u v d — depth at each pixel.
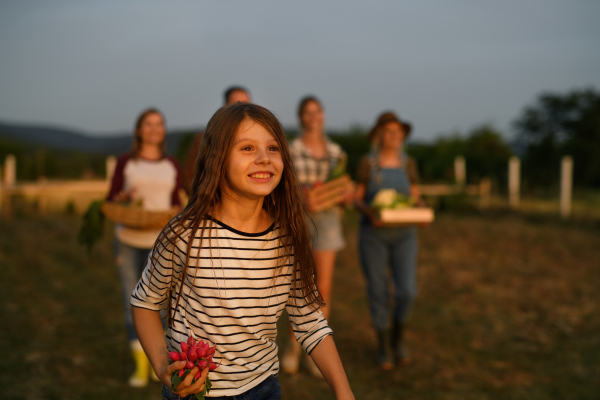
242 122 1.68
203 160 1.73
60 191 14.28
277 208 1.80
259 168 1.65
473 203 15.63
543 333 5.19
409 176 4.62
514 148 28.77
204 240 1.66
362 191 4.47
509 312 5.84
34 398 3.54
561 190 14.62
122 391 3.73
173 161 4.09
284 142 1.75
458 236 10.50
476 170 19.09
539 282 7.05
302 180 4.17
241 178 1.66
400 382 4.02
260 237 1.73
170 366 1.51
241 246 1.69
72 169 21.06
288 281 1.81
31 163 19.89
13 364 4.12
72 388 3.74
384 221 4.03
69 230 10.31
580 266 7.99
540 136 31.12
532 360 4.51
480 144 27.84
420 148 22.06
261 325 1.75
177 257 1.69
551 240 10.12
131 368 4.19
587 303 6.13
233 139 1.66
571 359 4.54
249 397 1.74
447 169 19.50
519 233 10.89
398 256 4.28
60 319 5.35
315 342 1.82
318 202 3.89
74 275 7.18
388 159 4.52
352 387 3.90
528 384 4.01
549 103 31.84
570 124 30.77
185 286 1.70
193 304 1.69
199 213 1.67
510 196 15.98
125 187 3.93
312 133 4.24
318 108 4.21
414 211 4.07
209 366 1.54
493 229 11.45
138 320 1.78
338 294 6.57
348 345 4.82
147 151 4.00
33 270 7.26
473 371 4.26
